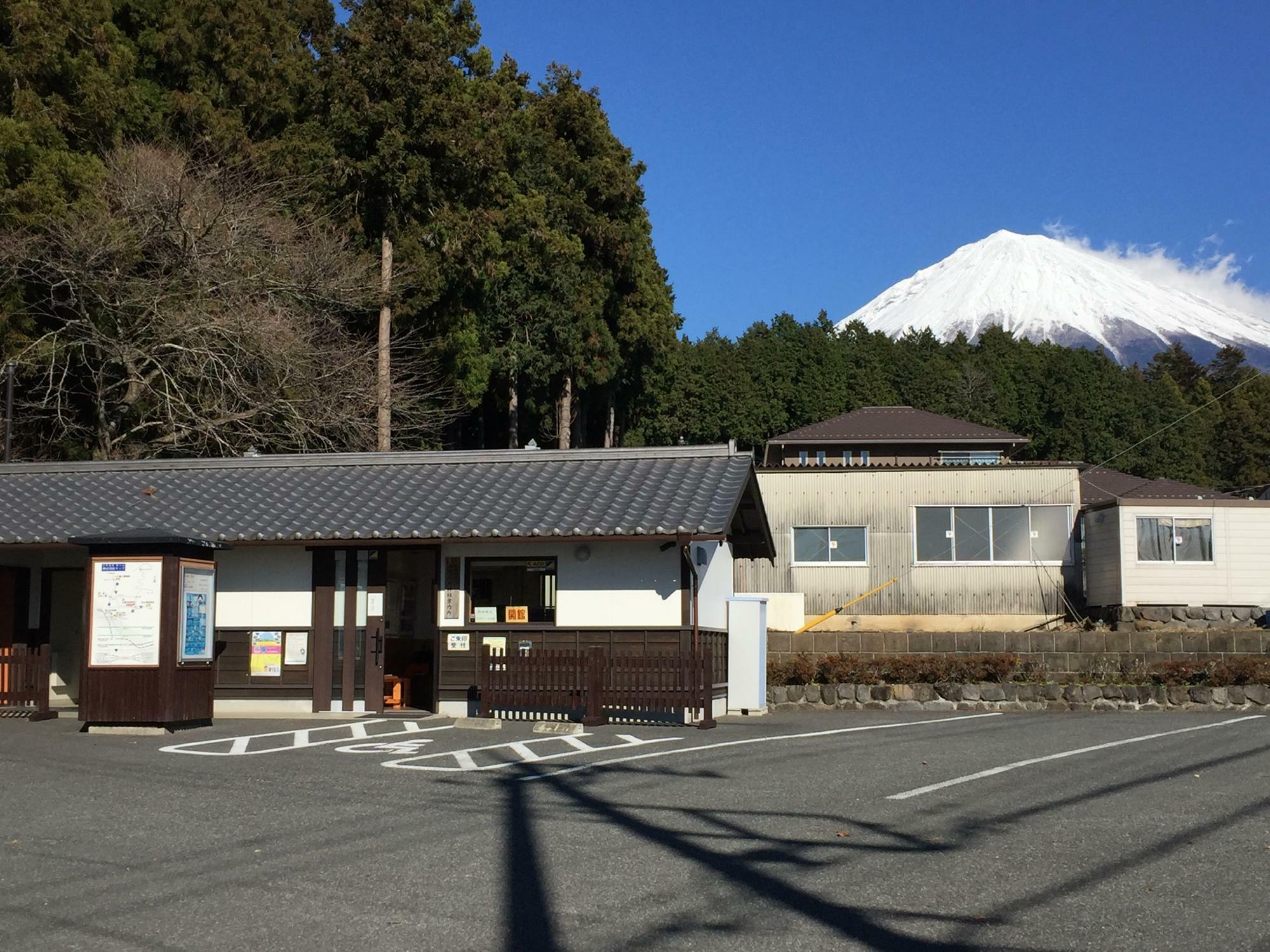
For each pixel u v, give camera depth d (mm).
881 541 26531
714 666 15531
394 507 15898
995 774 9609
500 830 7297
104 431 26031
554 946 4988
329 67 30156
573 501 15617
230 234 26781
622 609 14977
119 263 25438
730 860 6492
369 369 30125
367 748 11438
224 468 18234
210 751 11172
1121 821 7555
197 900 5715
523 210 33500
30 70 24938
